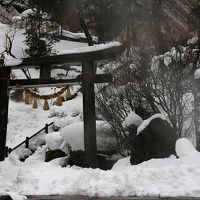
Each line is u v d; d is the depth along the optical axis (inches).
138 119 418.6
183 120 408.2
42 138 739.4
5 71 420.5
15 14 1696.6
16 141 764.0
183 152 317.1
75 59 405.1
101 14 852.0
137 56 432.5
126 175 255.3
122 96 447.5
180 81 395.5
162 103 405.4
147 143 371.9
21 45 1250.0
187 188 218.2
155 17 763.4
